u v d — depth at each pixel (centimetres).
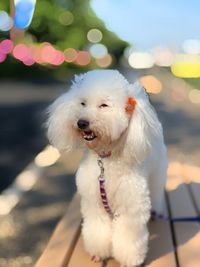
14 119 347
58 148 92
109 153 86
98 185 86
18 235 129
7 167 204
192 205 118
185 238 98
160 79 791
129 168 85
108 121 83
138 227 86
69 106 89
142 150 84
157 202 106
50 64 945
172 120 330
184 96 514
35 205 152
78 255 91
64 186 174
